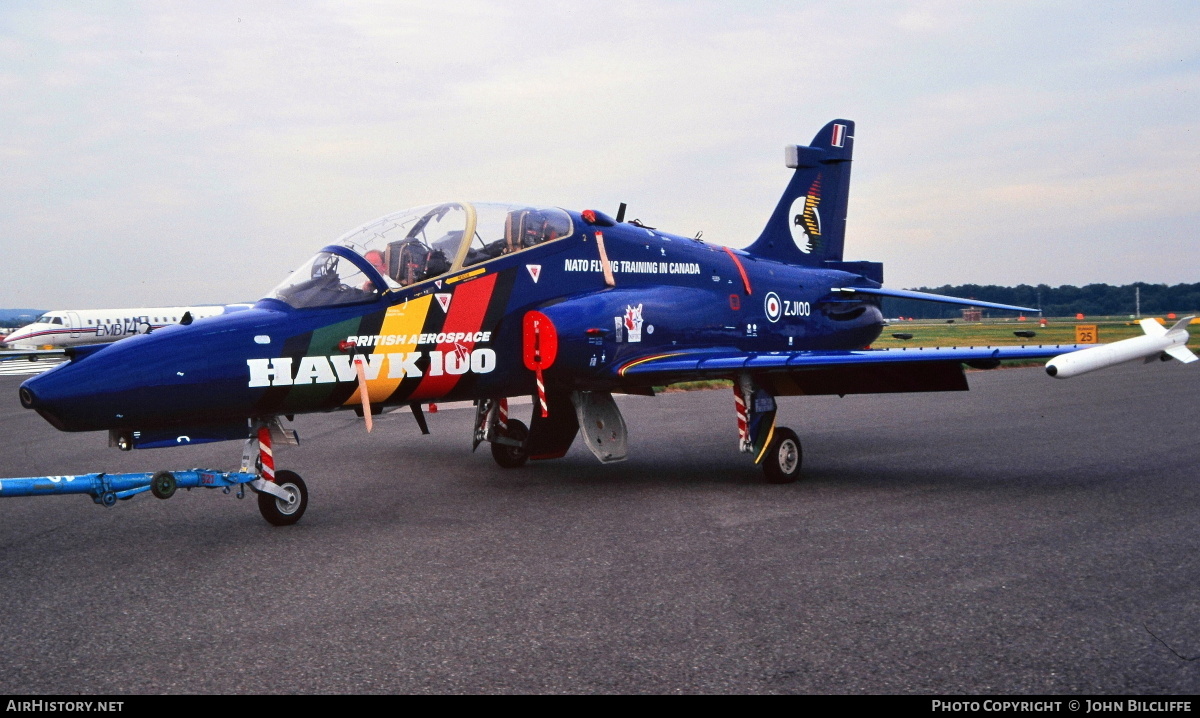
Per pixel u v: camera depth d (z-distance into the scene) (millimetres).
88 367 6168
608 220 9273
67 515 7340
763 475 8984
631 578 5336
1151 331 7027
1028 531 6410
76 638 4402
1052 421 12891
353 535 6523
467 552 5988
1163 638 4242
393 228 7879
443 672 3930
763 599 4895
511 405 15820
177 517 7219
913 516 6953
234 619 4660
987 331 47281
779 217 11742
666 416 14133
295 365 6887
